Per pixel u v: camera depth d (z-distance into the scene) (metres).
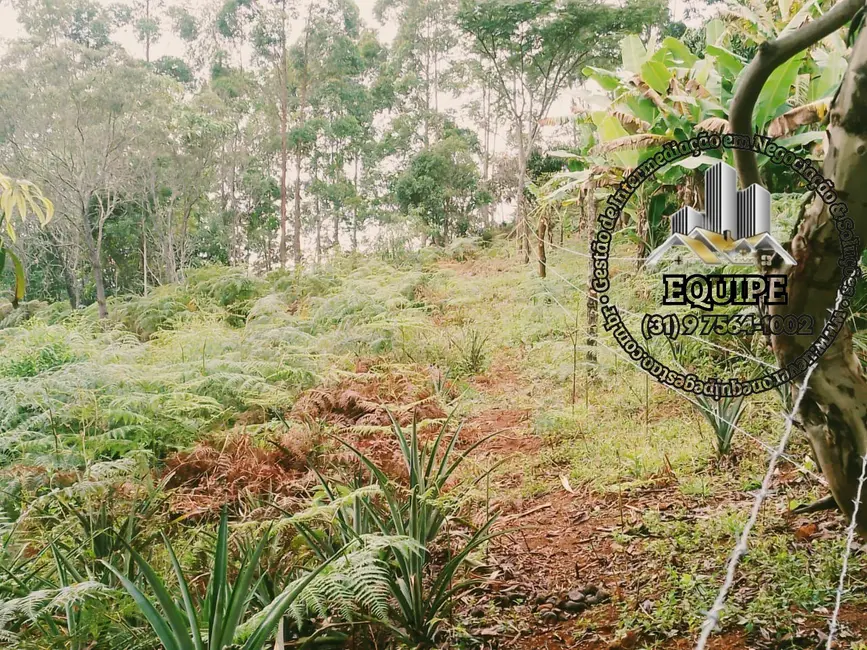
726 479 3.67
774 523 3.10
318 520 3.04
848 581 2.56
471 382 6.77
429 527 2.95
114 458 4.66
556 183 9.14
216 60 33.38
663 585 2.80
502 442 4.96
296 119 32.91
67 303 18.73
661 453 4.17
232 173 31.16
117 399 4.78
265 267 32.62
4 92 19.70
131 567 2.62
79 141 19.91
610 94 8.01
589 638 2.57
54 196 20.78
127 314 14.48
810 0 5.85
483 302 10.77
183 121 24.39
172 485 4.13
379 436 4.59
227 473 3.95
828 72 6.13
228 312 13.01
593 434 4.76
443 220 29.97
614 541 3.28
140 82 21.59
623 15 22.62
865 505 2.28
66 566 2.48
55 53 20.75
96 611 2.20
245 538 2.88
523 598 2.90
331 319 8.95
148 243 28.77
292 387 6.07
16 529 3.09
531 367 6.91
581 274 9.65
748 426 4.19
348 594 2.33
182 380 5.96
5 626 2.34
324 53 32.75
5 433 4.29
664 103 6.60
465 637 2.63
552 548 3.33
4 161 19.86
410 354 7.47
